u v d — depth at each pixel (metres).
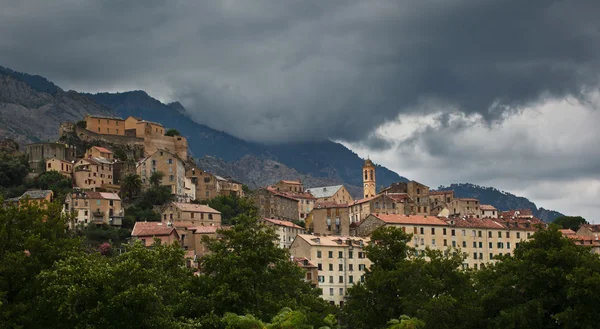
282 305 135.12
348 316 174.25
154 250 138.50
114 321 112.44
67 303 107.94
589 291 147.38
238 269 133.88
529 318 153.50
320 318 143.88
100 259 128.00
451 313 159.25
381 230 183.88
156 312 115.00
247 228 144.88
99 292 113.12
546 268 156.50
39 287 118.62
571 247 160.00
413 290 165.38
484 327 161.88
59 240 128.62
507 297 162.12
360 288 172.12
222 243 142.88
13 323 110.81
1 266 116.38
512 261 165.25
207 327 125.31
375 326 167.00
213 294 131.25
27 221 128.00
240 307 133.00
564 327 149.00
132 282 115.06
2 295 113.00
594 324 149.25
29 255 124.25
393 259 180.75
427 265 172.12
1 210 125.75
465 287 172.00
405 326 140.00
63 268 111.44
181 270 138.88
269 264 150.38
